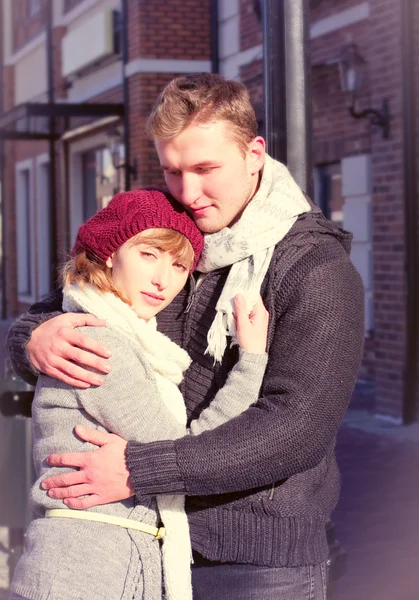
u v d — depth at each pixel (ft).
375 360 33.09
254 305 8.09
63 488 8.04
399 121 29.89
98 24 49.24
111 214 8.44
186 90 7.93
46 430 8.38
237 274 8.30
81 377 8.09
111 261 8.46
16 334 8.90
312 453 7.76
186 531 8.26
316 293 7.89
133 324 8.29
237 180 8.13
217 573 8.41
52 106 45.34
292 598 8.25
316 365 7.74
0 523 14.33
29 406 14.28
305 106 12.85
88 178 56.59
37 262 67.15
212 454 7.66
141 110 42.91
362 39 33.37
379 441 27.14
